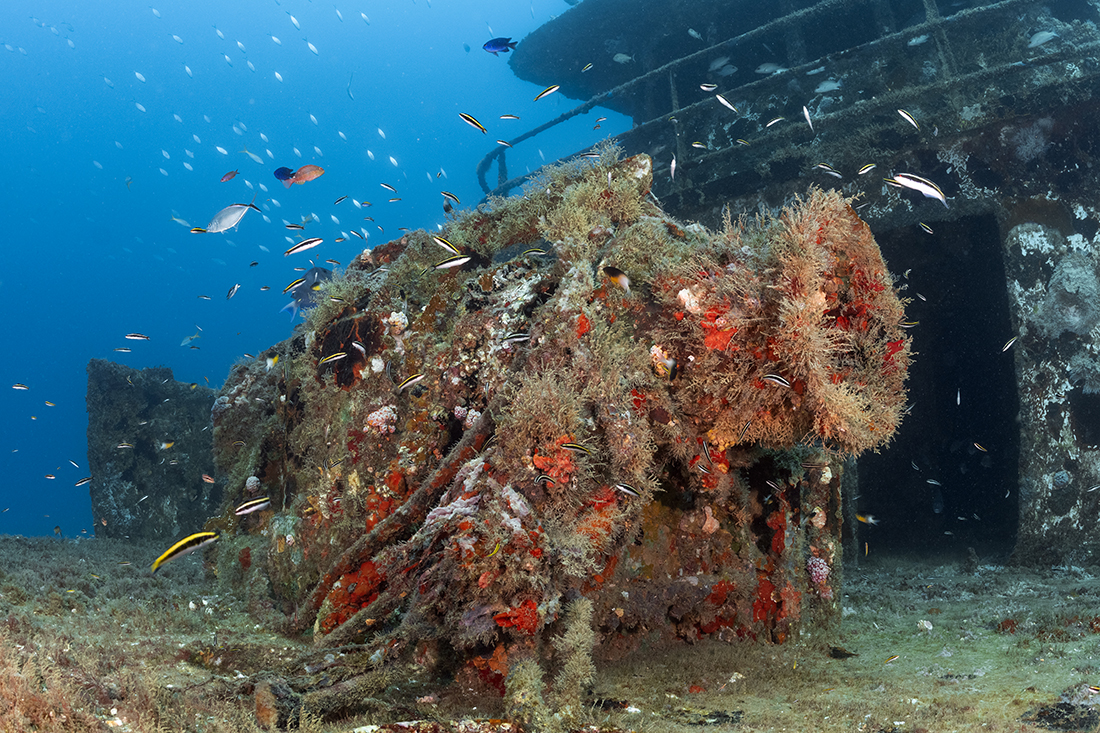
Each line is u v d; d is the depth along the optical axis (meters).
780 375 4.68
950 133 9.27
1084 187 8.86
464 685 4.32
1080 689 3.68
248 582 6.63
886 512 13.16
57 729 2.62
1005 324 11.30
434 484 5.05
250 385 8.49
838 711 3.96
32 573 6.01
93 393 13.45
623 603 5.13
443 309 6.29
